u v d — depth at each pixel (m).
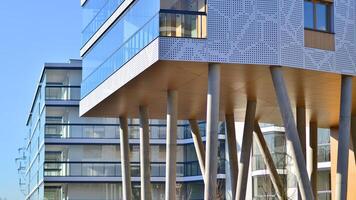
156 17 32.50
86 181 76.75
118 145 78.06
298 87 37.94
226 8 32.78
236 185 45.69
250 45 32.75
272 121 50.28
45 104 78.00
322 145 65.50
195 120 48.03
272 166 48.72
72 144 77.50
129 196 45.41
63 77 80.19
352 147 51.94
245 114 43.78
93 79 43.34
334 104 42.88
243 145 41.56
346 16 35.41
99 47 42.34
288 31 33.38
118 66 37.88
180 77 35.50
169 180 37.81
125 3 37.28
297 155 33.44
